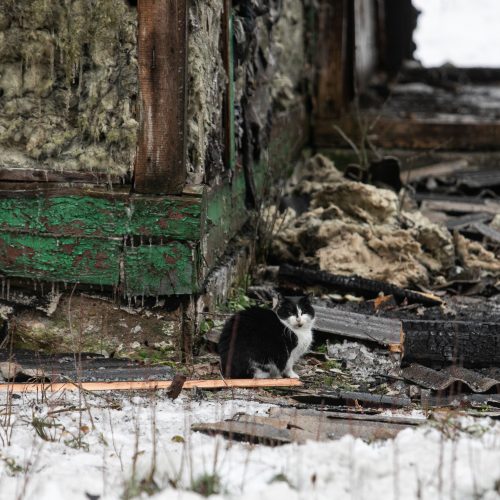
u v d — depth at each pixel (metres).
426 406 13.59
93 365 15.07
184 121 15.04
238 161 20.02
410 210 25.48
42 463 10.72
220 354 14.83
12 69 15.28
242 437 11.50
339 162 32.00
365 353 16.06
